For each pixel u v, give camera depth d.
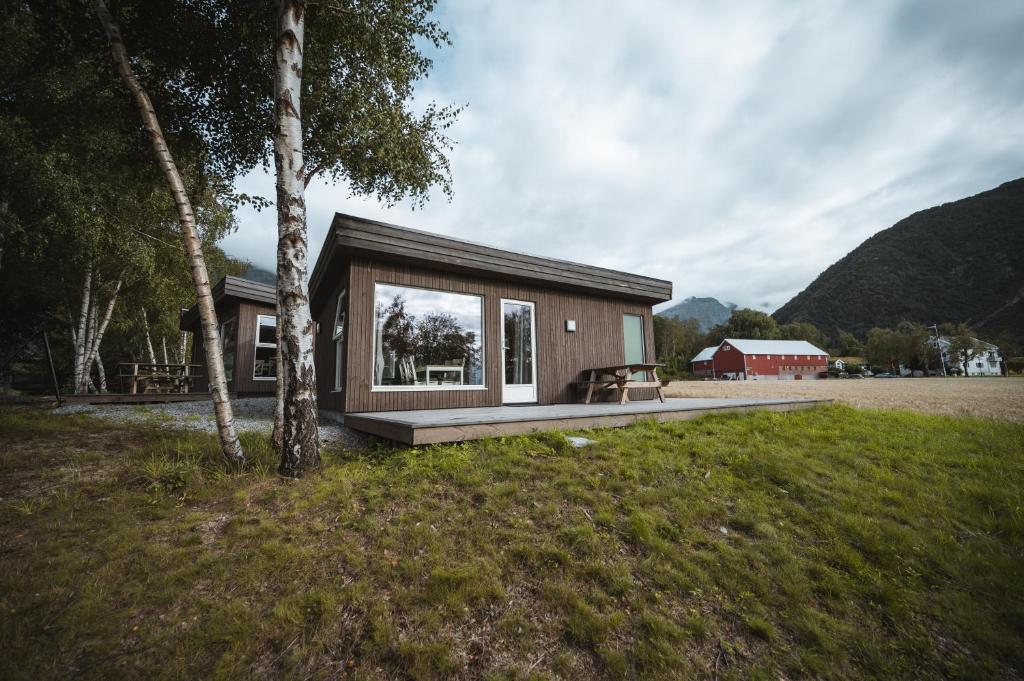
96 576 2.10
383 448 4.40
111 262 11.23
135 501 2.94
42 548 2.31
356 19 5.40
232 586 2.10
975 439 5.17
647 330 9.39
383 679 1.65
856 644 2.04
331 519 2.79
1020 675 1.97
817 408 7.14
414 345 6.31
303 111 6.04
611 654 1.81
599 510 2.93
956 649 2.08
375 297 6.05
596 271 8.15
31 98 7.21
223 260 14.56
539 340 7.64
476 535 2.59
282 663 1.69
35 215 8.17
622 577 2.27
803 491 3.45
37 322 11.84
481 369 6.86
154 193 9.51
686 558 2.49
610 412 5.31
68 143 6.97
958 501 3.45
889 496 3.45
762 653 1.94
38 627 1.75
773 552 2.61
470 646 1.82
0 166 6.89
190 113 5.34
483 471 3.48
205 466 3.62
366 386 5.79
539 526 2.73
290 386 3.70
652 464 3.78
